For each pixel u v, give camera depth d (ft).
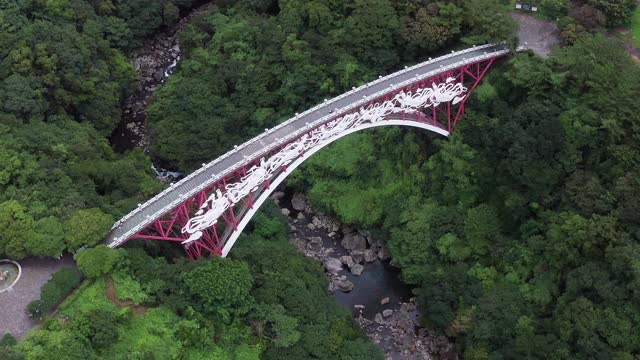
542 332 228.22
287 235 289.94
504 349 229.25
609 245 221.87
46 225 214.90
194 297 215.10
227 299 213.05
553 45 287.07
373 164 297.74
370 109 253.44
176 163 307.17
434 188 285.02
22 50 282.15
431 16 298.15
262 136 246.47
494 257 257.75
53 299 202.59
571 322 218.18
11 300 207.62
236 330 215.92
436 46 298.15
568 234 232.94
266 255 248.11
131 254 217.56
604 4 286.87
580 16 286.05
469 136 279.49
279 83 318.86
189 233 223.71
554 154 252.62
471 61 269.85
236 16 341.82
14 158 237.25
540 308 237.66
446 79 266.36
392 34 303.89
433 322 256.73
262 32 322.55
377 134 301.22
